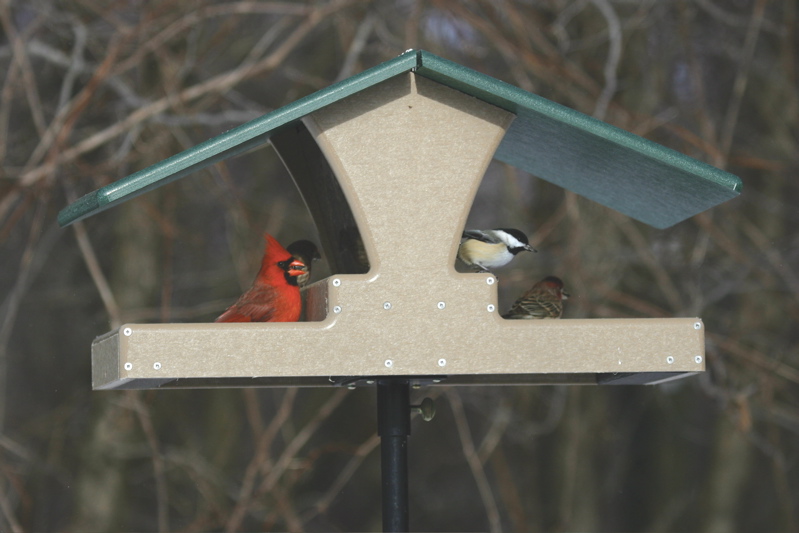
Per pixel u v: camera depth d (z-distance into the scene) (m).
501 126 6.90
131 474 17.48
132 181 6.54
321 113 6.77
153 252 16.62
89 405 17.27
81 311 19.25
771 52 16.50
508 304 15.17
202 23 14.27
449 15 13.73
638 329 6.68
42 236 16.36
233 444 20.02
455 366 6.59
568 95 13.91
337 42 16.80
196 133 14.31
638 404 20.14
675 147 15.34
